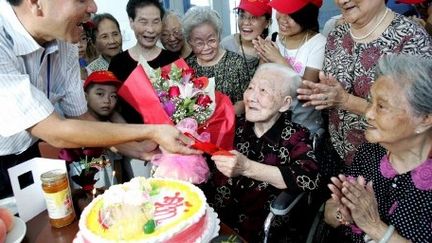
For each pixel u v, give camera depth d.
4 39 1.08
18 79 1.03
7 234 0.95
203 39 1.95
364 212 1.04
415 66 1.00
